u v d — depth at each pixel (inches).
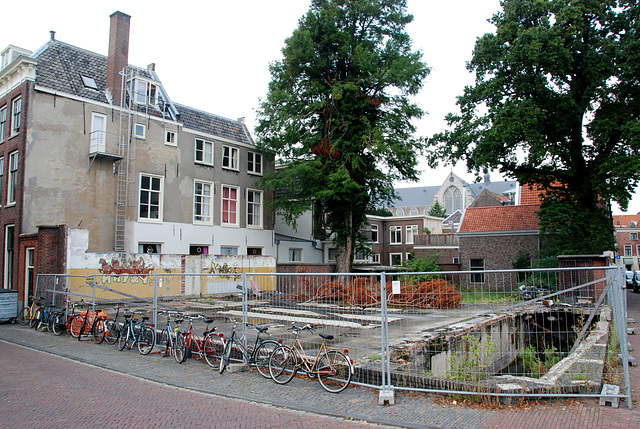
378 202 1232.2
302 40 1026.1
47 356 427.8
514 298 271.1
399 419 228.1
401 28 1115.9
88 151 871.7
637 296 1146.7
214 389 296.5
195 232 1040.2
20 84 817.5
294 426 225.0
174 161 1014.4
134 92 961.5
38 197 798.5
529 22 912.3
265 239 1219.2
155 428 226.5
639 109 855.7
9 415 251.8
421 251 1486.2
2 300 653.3
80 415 249.4
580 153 953.5
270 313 361.7
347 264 1130.7
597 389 240.8
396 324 299.7
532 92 904.3
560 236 922.7
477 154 967.6
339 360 289.4
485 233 1216.8
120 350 443.2
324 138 1100.5
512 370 282.2
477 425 214.2
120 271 754.8
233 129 1197.7
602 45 847.1
